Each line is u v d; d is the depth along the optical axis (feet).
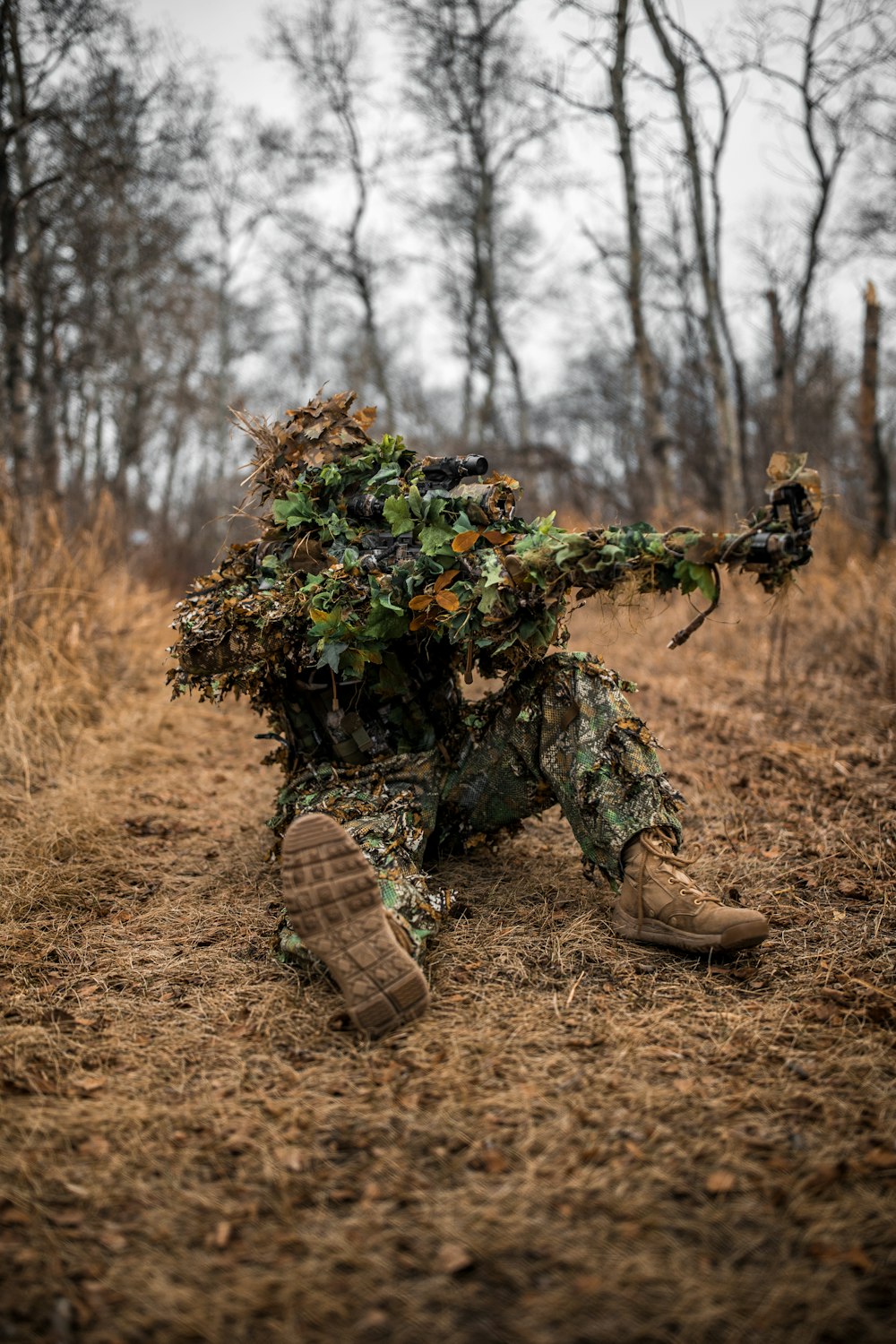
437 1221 5.14
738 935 7.69
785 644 20.26
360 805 8.34
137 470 57.77
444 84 45.93
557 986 7.73
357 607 7.85
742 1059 6.64
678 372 44.52
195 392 65.26
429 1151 5.73
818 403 46.29
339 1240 5.02
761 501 36.60
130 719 16.57
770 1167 5.51
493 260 53.06
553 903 9.26
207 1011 7.50
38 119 23.94
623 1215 5.18
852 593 22.13
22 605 17.03
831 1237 4.98
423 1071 6.53
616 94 30.27
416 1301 4.65
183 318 59.11
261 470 9.41
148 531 34.50
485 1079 6.42
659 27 30.19
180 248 51.88
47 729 15.03
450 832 9.30
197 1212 5.27
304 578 8.46
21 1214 5.22
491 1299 4.66
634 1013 7.25
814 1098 6.15
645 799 8.23
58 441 28.81
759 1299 4.62
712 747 14.93
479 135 47.96
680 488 43.70
